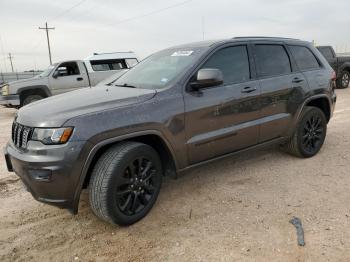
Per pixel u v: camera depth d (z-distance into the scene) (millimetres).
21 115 3504
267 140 4750
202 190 4316
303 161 5223
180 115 3725
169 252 3074
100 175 3260
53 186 3109
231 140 4246
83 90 4246
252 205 3875
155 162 3664
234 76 4312
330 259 2885
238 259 2932
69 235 3416
